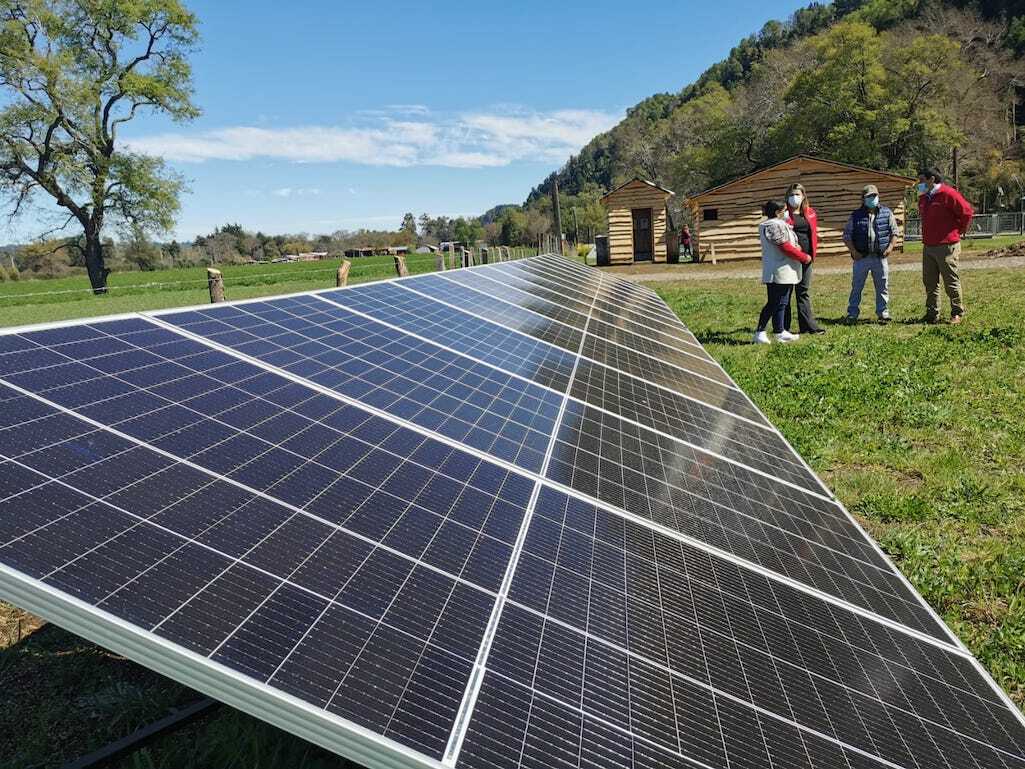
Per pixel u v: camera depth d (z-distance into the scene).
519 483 3.14
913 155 58.78
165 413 2.53
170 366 2.94
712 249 32.88
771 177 31.45
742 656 2.38
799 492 4.46
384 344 4.48
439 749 1.56
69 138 35.53
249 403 2.88
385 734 1.55
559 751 1.70
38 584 1.56
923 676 2.60
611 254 36.56
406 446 3.07
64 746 3.10
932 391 8.24
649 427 4.77
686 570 2.87
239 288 30.61
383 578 2.10
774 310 11.61
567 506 3.09
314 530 2.20
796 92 61.62
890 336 11.47
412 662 1.81
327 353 3.90
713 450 4.72
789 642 2.56
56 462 2.00
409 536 2.38
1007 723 2.46
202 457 2.35
